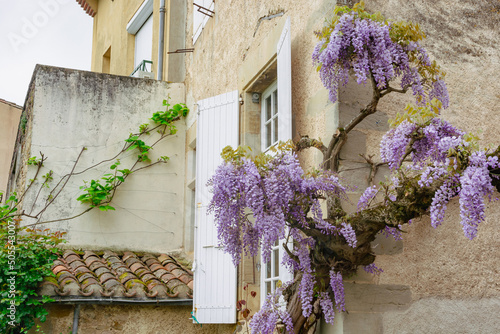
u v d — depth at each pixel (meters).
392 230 4.14
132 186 8.41
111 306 6.59
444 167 3.55
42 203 8.00
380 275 4.39
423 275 4.50
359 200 4.13
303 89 5.14
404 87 4.05
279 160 3.86
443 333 4.45
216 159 6.64
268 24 6.02
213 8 7.97
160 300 6.54
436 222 3.46
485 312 4.59
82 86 8.50
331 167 4.34
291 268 4.30
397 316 4.37
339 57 3.97
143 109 8.72
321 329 4.42
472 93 5.00
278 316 4.20
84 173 8.26
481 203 3.28
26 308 6.14
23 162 8.60
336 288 4.05
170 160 8.64
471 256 4.66
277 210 3.70
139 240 8.27
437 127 3.88
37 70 8.34
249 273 6.11
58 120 8.30
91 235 8.11
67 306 6.45
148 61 10.09
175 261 7.99
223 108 6.69
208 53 8.03
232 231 4.09
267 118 6.45
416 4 5.04
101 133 8.45
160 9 9.75
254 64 6.20
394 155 3.95
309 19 5.16
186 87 8.98
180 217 8.52
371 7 4.88
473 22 5.18
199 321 6.31
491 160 3.35
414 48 4.03
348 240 3.84
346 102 4.58
